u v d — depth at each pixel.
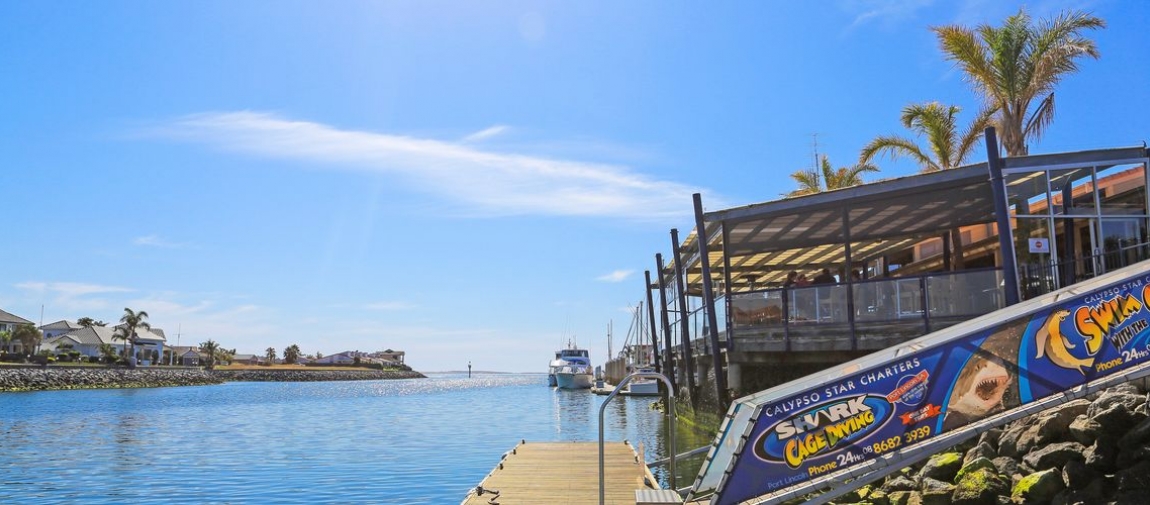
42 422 42.50
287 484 20.64
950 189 17.53
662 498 10.67
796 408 10.08
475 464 24.59
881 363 10.30
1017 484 10.43
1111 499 9.37
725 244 20.41
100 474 22.72
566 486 14.42
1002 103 24.78
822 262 30.12
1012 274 15.37
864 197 18.16
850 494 12.54
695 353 26.06
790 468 9.91
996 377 10.29
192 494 19.27
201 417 47.75
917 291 16.95
